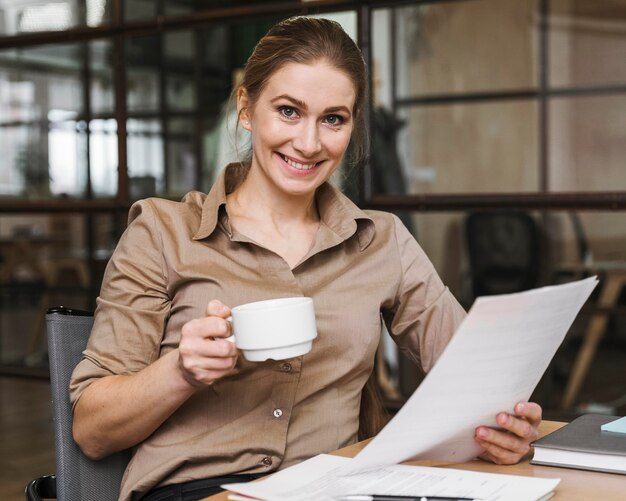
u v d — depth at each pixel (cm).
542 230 550
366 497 97
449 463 118
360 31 259
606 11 671
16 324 491
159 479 129
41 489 137
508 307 98
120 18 312
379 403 149
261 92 131
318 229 141
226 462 130
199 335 109
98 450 130
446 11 675
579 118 684
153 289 136
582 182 686
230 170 146
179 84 532
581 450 113
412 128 686
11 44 334
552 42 684
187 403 131
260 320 105
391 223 150
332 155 132
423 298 147
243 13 280
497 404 112
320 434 134
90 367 131
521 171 690
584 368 426
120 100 311
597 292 442
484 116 691
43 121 473
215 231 138
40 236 486
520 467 115
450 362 98
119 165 313
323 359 135
